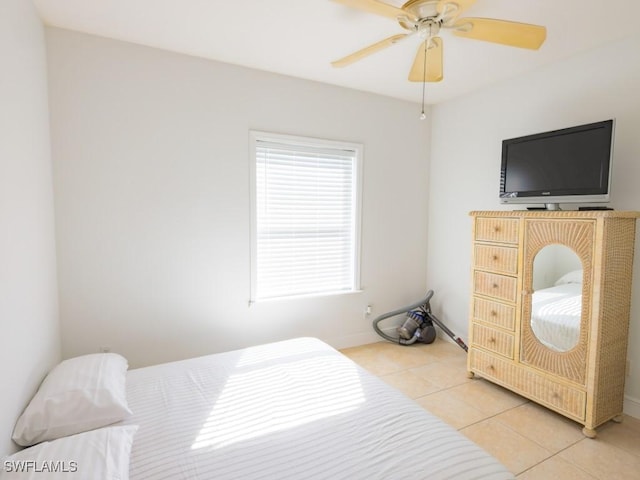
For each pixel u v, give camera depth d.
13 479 0.99
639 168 2.28
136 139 2.48
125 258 2.50
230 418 1.49
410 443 1.33
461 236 3.55
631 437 2.13
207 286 2.79
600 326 2.07
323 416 1.51
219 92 2.73
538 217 2.33
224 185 2.80
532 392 2.41
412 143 3.72
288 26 2.17
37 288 1.80
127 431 1.30
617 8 1.95
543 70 2.78
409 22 1.69
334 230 3.38
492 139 3.21
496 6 1.93
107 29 2.24
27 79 1.75
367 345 3.60
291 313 3.18
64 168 2.29
